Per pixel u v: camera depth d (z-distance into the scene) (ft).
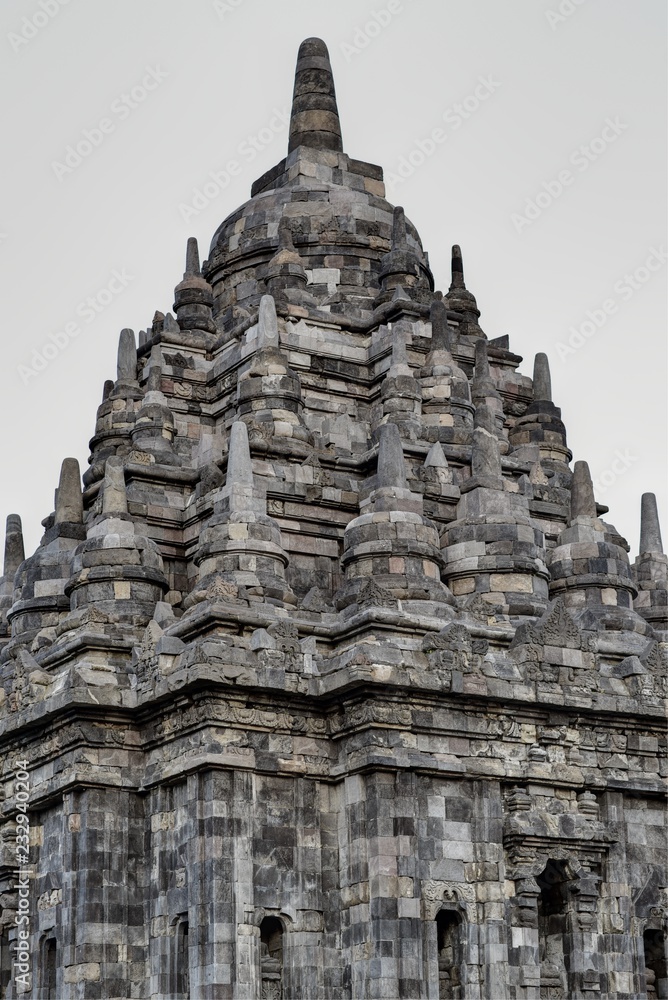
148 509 263.08
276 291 289.94
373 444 277.03
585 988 231.71
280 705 228.22
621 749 241.76
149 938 230.68
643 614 280.51
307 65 320.29
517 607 251.19
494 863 229.45
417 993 219.82
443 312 290.76
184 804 228.43
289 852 225.76
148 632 237.66
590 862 236.43
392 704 226.99
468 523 257.34
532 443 302.66
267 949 227.61
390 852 222.89
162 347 290.76
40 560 266.57
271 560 243.60
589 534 266.36
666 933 241.55
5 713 251.39
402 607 239.30
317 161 312.91
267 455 264.72
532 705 235.20
